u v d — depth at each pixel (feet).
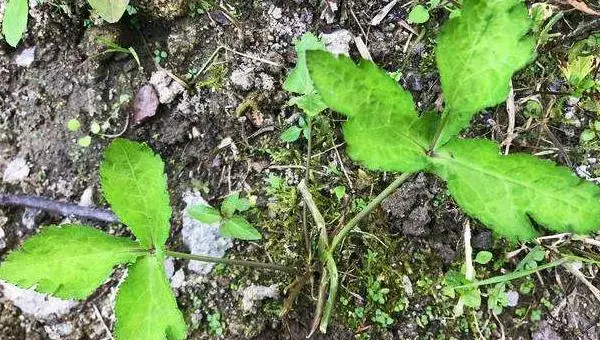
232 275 0.88
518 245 0.89
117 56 0.96
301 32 0.97
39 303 0.87
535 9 0.93
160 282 0.66
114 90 0.95
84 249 0.67
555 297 0.89
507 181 0.59
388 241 0.89
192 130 0.94
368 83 0.58
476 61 0.59
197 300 0.87
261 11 0.98
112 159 0.66
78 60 0.96
